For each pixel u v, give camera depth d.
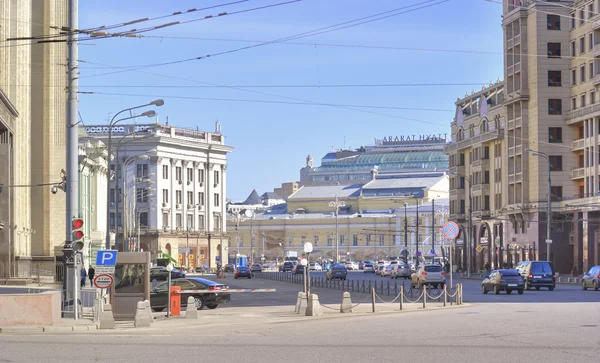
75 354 19.83
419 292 52.56
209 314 36.56
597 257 86.81
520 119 99.19
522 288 53.19
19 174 67.44
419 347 20.33
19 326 28.34
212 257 146.00
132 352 20.20
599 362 17.05
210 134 147.75
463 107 125.38
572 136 95.25
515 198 100.12
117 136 136.00
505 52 102.19
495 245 110.44
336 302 45.56
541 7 95.75
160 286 41.62
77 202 32.84
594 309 35.00
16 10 64.88
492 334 23.47
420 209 181.75
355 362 17.58
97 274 31.05
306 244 40.38
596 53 87.75
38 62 71.12
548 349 19.45
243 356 19.03
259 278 106.25
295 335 24.69
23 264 66.38
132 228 109.69
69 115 32.66
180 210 141.12
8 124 57.62
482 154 114.50
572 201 91.06
